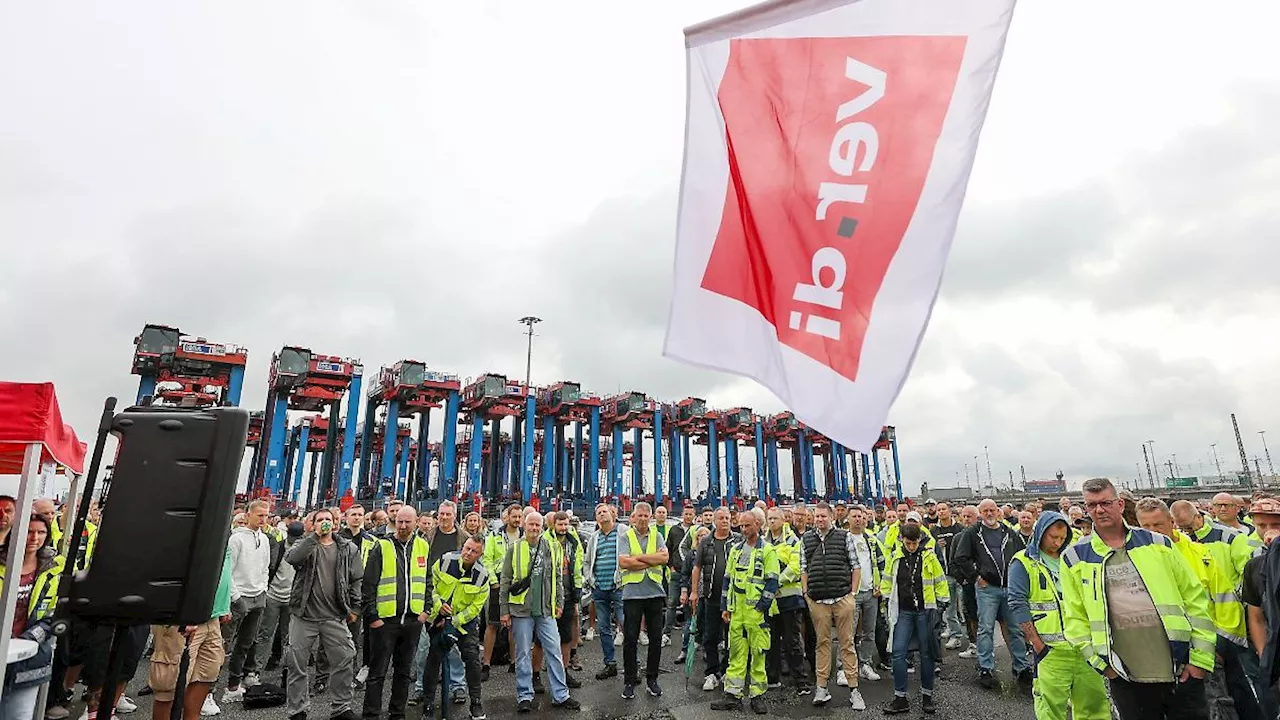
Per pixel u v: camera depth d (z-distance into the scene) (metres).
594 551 8.42
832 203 2.41
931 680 6.33
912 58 2.34
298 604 6.04
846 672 6.64
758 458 48.47
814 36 2.54
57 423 4.37
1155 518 5.62
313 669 7.97
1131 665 3.64
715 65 2.75
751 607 6.52
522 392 39.91
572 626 8.15
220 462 3.03
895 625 6.43
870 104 2.39
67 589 2.84
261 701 6.81
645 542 7.29
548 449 41.72
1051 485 76.94
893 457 56.78
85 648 6.20
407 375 36.34
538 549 6.93
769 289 2.52
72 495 5.83
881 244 2.29
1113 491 3.83
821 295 2.39
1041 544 4.69
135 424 3.04
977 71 2.23
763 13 2.68
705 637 7.47
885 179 2.32
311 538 6.14
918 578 6.40
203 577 2.92
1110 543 3.85
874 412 2.18
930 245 2.21
